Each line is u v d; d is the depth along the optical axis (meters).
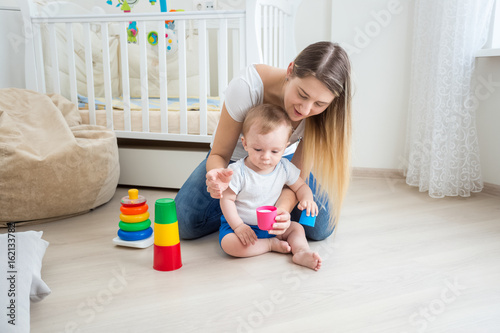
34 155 1.60
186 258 1.33
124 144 2.43
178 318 0.97
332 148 1.26
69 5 2.38
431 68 2.04
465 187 2.04
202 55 1.94
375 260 1.30
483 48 2.08
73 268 1.25
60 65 2.29
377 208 1.87
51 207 1.65
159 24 1.95
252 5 1.78
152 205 1.92
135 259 1.33
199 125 2.04
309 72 1.02
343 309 1.01
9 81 2.16
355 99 2.46
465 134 2.00
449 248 1.40
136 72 2.70
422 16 2.11
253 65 1.27
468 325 0.94
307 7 2.54
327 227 1.42
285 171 1.32
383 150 2.48
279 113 1.19
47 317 0.98
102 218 1.74
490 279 1.17
